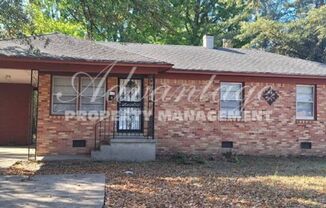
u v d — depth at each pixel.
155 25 12.66
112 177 11.25
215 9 35.88
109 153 15.18
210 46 21.28
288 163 15.71
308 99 18.48
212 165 14.56
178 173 12.44
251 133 17.72
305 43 29.08
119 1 12.30
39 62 14.45
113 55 15.45
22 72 16.67
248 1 28.50
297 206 8.17
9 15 12.70
